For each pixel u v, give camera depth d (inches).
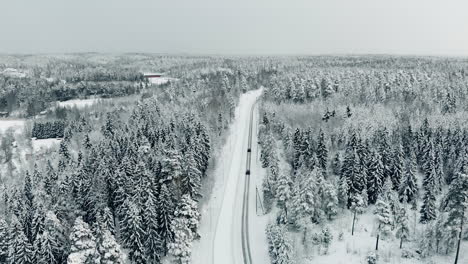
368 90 7101.4
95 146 5187.0
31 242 3144.7
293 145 4977.9
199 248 3484.3
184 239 3051.2
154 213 3080.7
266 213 4052.7
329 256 3253.0
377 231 3299.7
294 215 3595.0
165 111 6791.3
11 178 5526.6
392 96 7185.0
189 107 7214.6
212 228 3811.5
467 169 3041.3
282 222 3668.8
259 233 3713.1
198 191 3988.7
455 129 5034.5
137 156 4436.5
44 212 3179.1
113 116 7298.2
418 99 6815.9
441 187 4119.1
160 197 3248.0
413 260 3134.8
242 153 5753.0
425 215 3553.2
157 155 4409.5
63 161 5054.1
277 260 2984.7
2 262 2999.5
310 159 4286.4
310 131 5103.3
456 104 6417.3
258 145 6048.2
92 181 3612.2
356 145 4340.6
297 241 3408.0
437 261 3102.9
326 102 6879.9
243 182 4817.9
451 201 3029.0
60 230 2984.7
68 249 2960.1
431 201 3528.5
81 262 2509.8
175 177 3668.8
